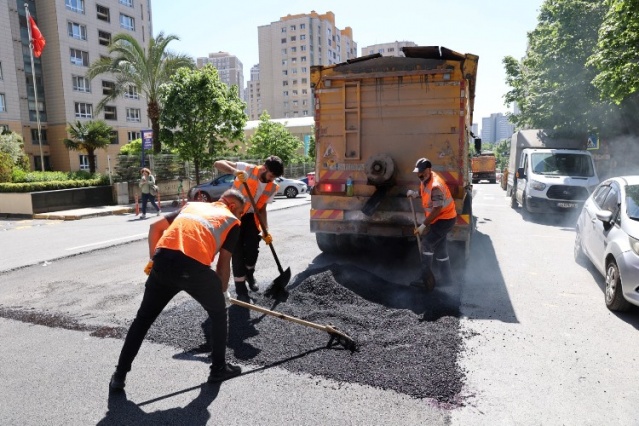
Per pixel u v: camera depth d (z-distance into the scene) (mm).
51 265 7461
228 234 3457
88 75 22281
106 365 3766
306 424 2908
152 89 22484
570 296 5559
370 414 3006
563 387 3355
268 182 5488
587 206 7023
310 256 7805
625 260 4738
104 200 19391
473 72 6254
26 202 16406
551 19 19031
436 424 2893
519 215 13805
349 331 4289
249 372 3586
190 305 5066
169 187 22156
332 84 6836
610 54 10211
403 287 5773
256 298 5195
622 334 4359
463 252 6625
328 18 114750
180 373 3592
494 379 3459
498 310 5020
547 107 17422
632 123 16562
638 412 3041
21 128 38969
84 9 42781
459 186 6387
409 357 3771
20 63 39500
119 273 6832
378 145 6699
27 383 3475
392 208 6637
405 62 6512
